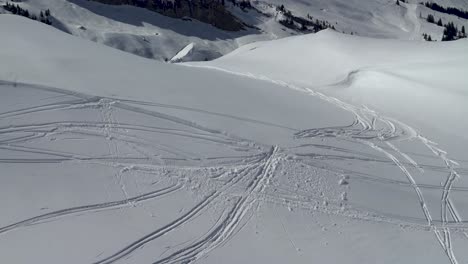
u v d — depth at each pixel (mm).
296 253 13234
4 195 13117
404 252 14062
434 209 16641
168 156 16750
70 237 12133
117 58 25531
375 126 23781
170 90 22594
